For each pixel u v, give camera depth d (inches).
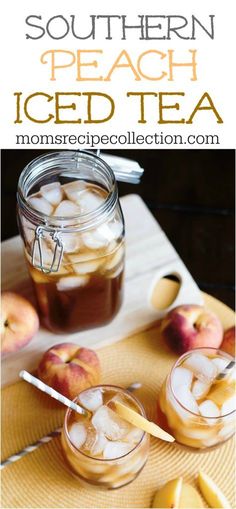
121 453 33.8
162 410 36.3
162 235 44.4
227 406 35.2
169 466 37.2
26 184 37.0
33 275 38.1
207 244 51.8
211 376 36.0
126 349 41.0
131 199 45.6
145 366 40.3
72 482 36.6
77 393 37.7
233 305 49.4
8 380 39.6
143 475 36.8
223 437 35.7
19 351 40.5
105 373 40.0
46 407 39.0
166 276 47.9
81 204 37.6
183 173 54.5
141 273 43.1
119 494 36.2
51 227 35.4
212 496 35.7
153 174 54.3
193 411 35.0
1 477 36.8
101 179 37.8
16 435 38.2
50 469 37.1
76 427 34.7
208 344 39.3
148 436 35.1
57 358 38.3
